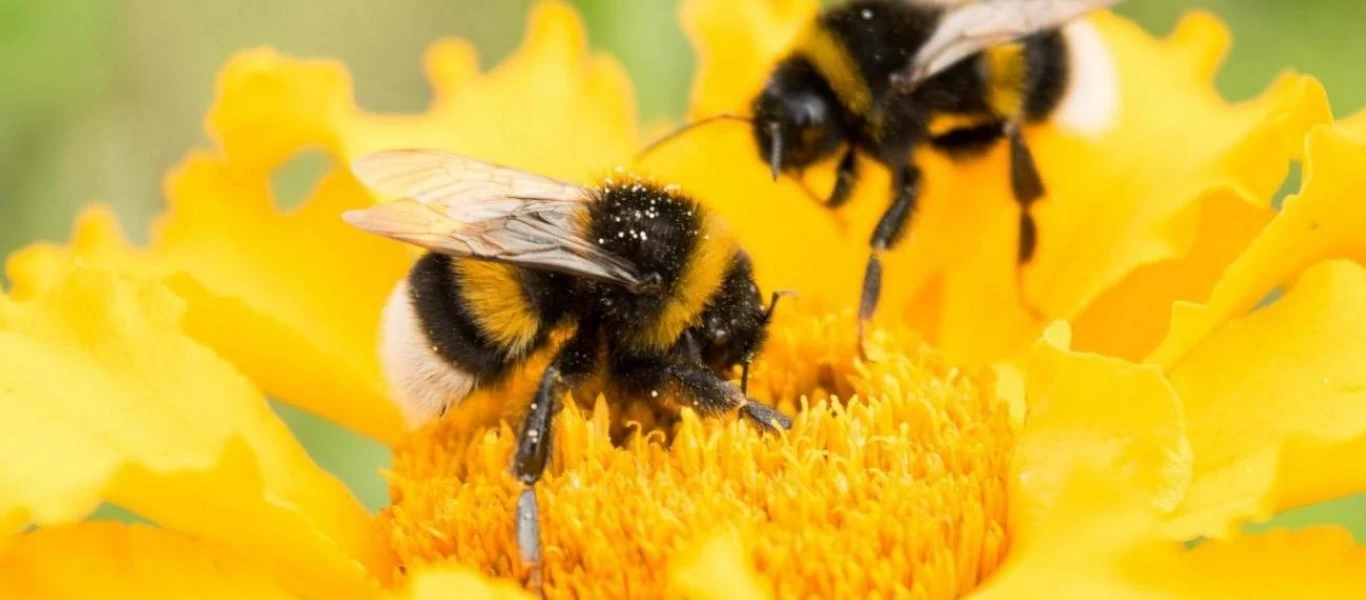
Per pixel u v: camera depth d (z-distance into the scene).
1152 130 0.16
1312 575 0.13
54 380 0.14
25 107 0.18
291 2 0.20
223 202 0.16
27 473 0.13
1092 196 0.16
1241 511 0.13
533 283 0.15
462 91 0.17
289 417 0.18
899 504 0.14
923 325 0.16
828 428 0.14
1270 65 0.19
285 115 0.16
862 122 0.16
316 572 0.14
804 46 0.16
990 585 0.13
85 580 0.14
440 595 0.13
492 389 0.15
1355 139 0.14
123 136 0.19
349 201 0.16
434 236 0.14
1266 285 0.14
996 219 0.16
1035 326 0.16
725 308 0.15
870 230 0.16
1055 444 0.14
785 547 0.14
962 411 0.14
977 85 0.16
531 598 0.13
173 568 0.14
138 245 0.19
